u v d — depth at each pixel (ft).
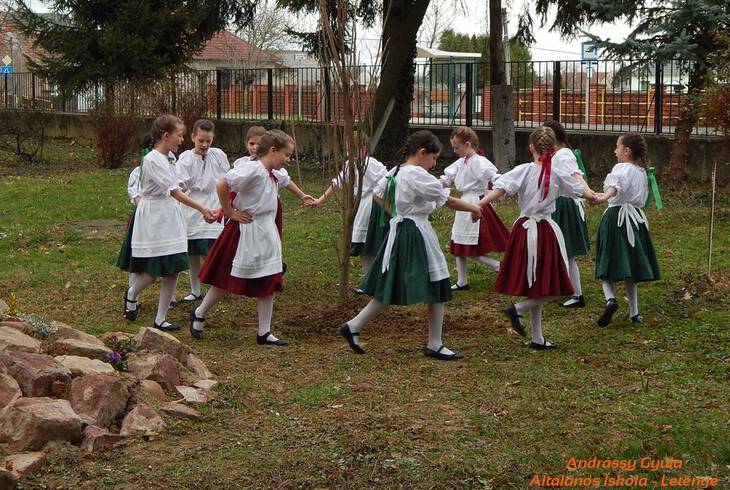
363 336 24.43
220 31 74.13
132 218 25.45
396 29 55.06
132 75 74.38
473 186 29.50
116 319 26.30
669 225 38.91
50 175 61.11
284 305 28.14
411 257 21.70
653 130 53.26
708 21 44.98
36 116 89.30
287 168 62.95
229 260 23.34
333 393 19.11
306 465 15.16
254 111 73.36
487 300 28.60
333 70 26.50
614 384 19.88
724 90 39.24
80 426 15.65
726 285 27.73
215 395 18.70
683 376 20.26
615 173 24.52
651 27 47.01
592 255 34.30
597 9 47.42
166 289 25.00
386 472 14.94
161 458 15.33
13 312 21.20
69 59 75.97
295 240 37.93
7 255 35.42
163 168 24.47
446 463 15.29
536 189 22.63
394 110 57.36
